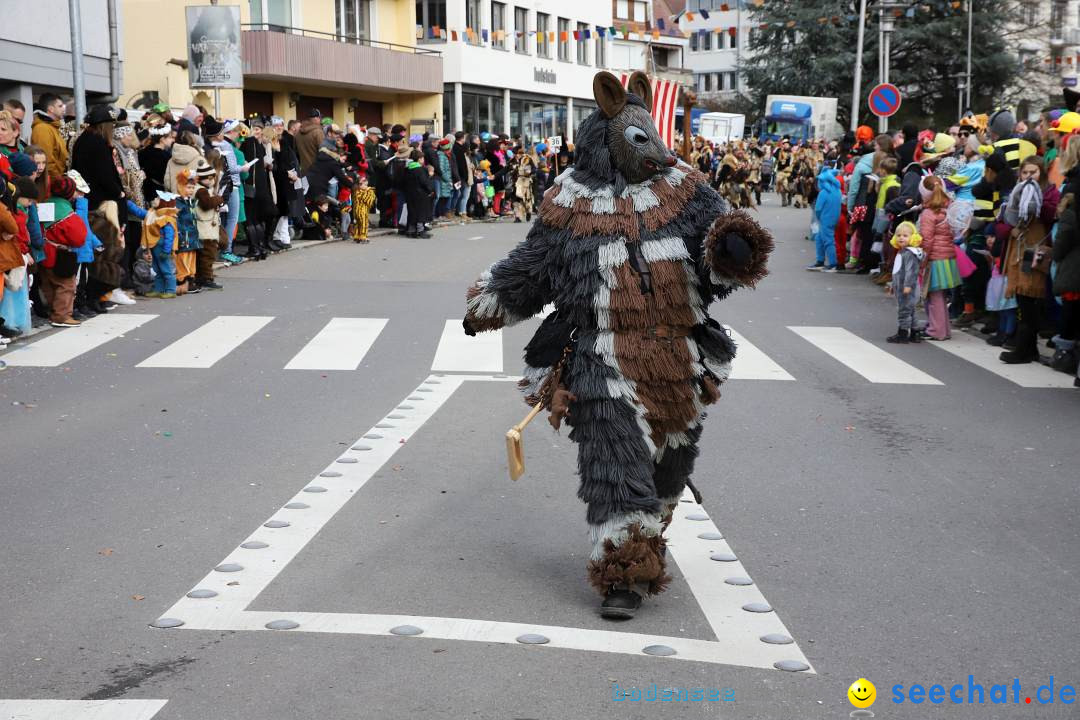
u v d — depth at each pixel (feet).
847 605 17.30
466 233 83.51
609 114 17.03
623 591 16.65
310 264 61.77
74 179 41.65
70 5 54.70
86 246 42.32
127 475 24.27
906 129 56.34
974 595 17.76
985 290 44.68
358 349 38.93
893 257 55.06
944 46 186.19
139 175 47.67
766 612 16.97
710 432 28.60
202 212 50.21
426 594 17.51
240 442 27.07
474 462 25.39
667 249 16.80
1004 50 189.88
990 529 21.15
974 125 55.72
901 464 25.75
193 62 69.77
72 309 43.24
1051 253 35.86
